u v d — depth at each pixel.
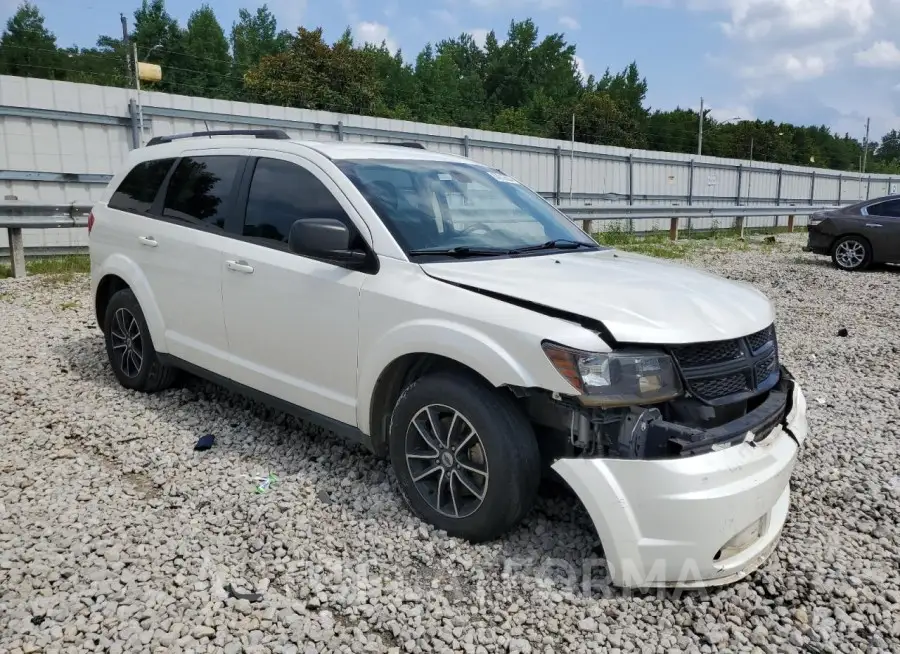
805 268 14.03
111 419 4.83
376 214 3.76
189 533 3.43
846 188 37.84
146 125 13.41
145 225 5.10
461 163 4.73
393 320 3.50
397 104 74.94
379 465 4.19
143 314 5.14
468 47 96.88
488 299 3.25
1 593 2.92
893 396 5.93
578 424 3.03
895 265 14.97
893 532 3.71
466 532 3.36
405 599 2.98
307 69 51.81
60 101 12.38
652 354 3.00
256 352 4.32
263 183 4.37
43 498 3.72
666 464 2.85
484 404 3.20
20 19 56.84
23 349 6.43
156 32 68.38
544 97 81.25
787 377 3.72
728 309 3.37
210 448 4.41
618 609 2.99
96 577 3.04
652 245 18.00
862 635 2.91
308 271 3.91
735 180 30.16
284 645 2.69
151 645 2.65
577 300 3.14
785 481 3.20
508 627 2.85
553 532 3.49
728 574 2.99
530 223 4.43
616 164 24.61
